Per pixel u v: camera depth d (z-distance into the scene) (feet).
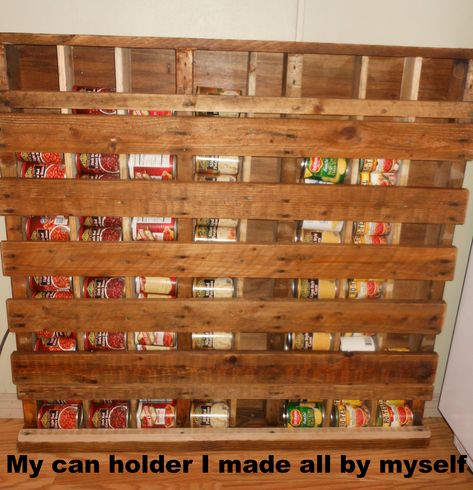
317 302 5.45
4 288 6.04
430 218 5.26
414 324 5.60
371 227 5.44
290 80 4.89
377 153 5.06
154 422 5.80
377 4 5.33
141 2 5.21
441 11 5.38
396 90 5.57
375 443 5.96
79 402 5.88
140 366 5.53
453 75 5.11
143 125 4.83
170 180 5.03
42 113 4.81
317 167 5.16
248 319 5.45
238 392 5.69
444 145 5.06
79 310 5.32
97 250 5.16
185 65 4.77
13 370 5.49
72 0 5.15
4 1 5.11
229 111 4.85
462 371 5.77
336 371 5.69
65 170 5.04
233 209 5.11
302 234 5.43
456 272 6.30
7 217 5.06
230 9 5.28
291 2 5.28
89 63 5.32
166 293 5.43
